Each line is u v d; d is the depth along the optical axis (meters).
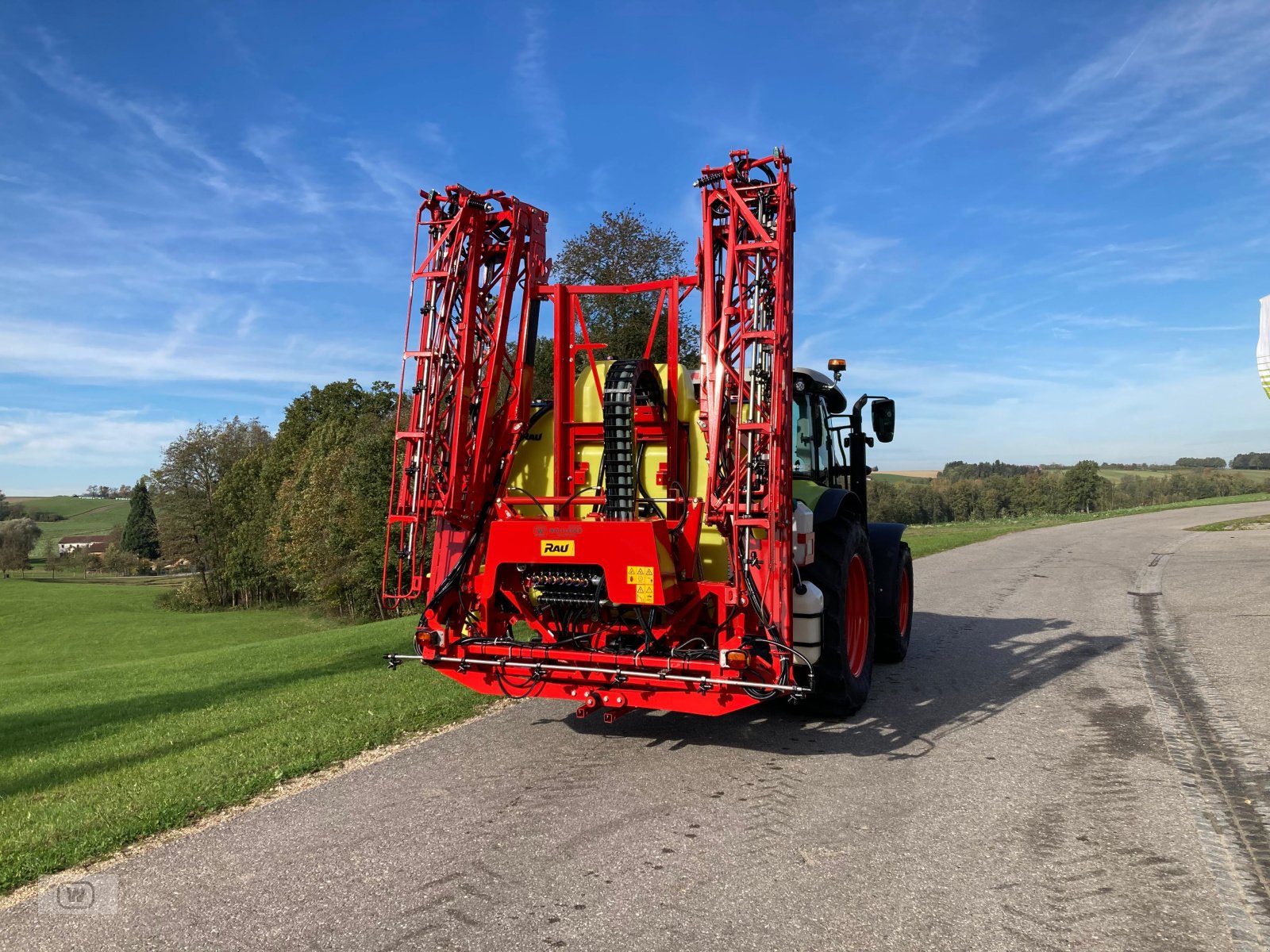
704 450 5.16
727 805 4.00
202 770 4.60
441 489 5.04
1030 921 2.84
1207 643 8.01
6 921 2.96
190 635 41.00
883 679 6.87
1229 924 2.80
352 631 12.99
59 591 71.06
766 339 4.35
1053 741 4.99
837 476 7.50
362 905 3.02
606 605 4.67
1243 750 4.69
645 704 4.48
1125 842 3.49
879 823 3.74
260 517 53.53
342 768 4.66
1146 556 18.67
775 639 4.33
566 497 5.32
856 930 2.79
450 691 6.44
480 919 2.91
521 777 4.45
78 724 6.69
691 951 2.67
